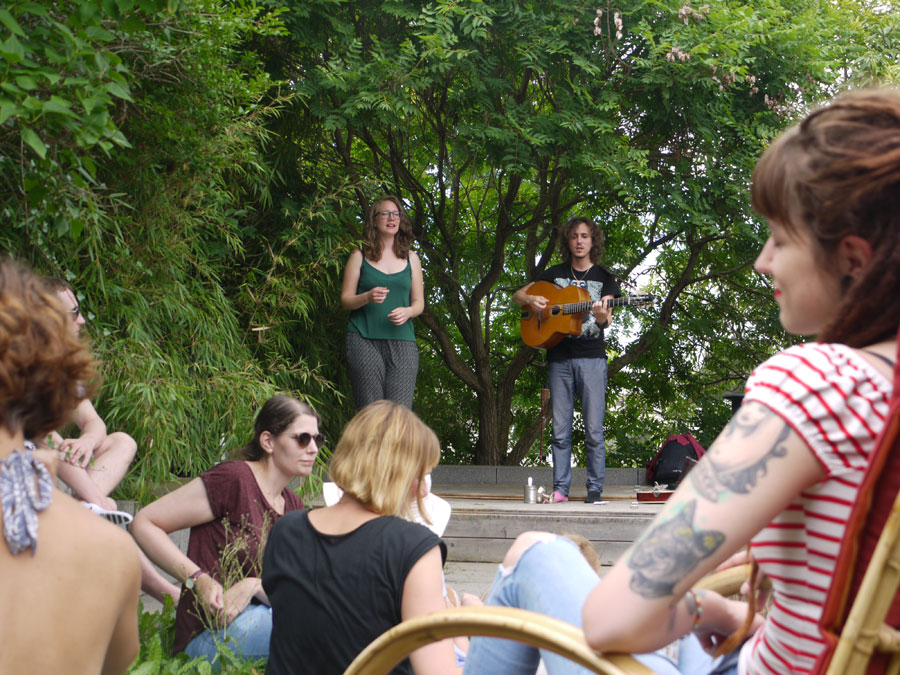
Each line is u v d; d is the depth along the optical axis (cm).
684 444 659
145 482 436
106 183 475
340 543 190
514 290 996
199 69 446
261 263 666
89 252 427
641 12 689
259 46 667
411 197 886
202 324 529
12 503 99
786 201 100
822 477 93
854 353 95
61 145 293
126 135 461
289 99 612
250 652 255
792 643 100
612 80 693
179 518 278
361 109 662
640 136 752
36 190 297
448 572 488
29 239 387
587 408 569
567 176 782
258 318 621
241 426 494
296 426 288
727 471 93
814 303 101
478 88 684
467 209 971
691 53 658
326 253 651
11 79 251
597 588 97
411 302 577
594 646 96
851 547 86
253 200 667
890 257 94
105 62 266
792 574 98
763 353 951
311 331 712
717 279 933
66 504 105
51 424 106
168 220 515
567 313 565
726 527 92
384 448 195
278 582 193
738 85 712
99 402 445
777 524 99
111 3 265
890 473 86
